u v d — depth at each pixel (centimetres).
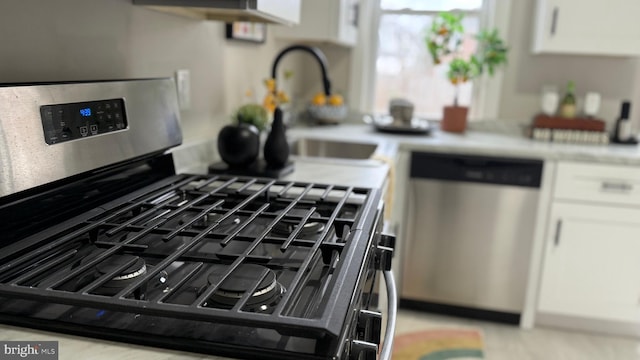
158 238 93
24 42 97
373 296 116
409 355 223
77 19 111
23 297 62
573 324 253
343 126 303
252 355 57
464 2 301
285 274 79
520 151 239
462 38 302
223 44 194
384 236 115
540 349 233
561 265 245
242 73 217
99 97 102
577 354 230
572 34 254
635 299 241
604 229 237
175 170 139
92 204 103
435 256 258
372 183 144
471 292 258
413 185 253
